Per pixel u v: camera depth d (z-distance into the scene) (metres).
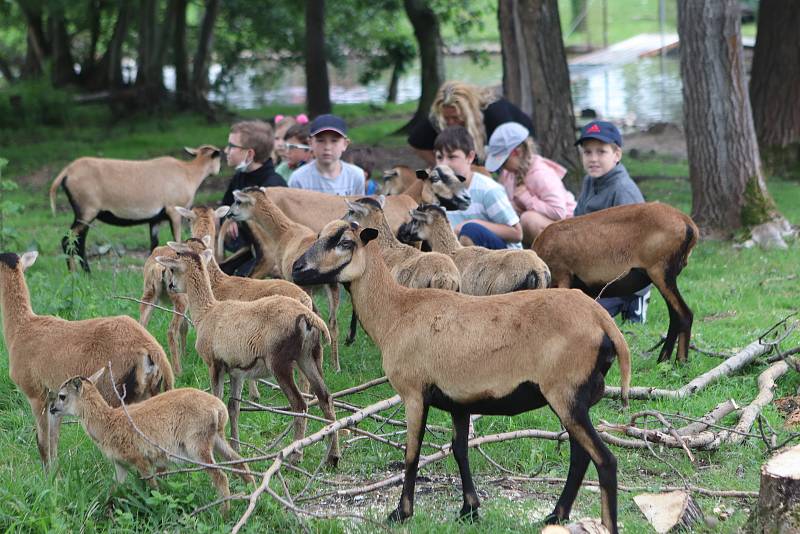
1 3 39.12
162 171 14.52
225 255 13.52
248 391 9.40
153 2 35.12
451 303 6.48
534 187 12.03
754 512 6.13
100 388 7.27
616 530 5.98
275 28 40.31
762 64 21.97
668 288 9.53
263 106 41.78
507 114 13.46
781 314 11.49
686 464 7.61
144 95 35.34
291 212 11.66
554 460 7.76
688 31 16.09
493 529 6.43
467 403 6.38
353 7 40.41
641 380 9.38
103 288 12.43
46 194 22.23
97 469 7.29
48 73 38.19
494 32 61.19
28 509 6.37
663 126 29.05
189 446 6.58
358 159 14.55
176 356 9.61
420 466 7.36
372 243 6.78
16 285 7.67
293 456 7.65
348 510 6.92
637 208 9.59
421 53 30.44
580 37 50.75
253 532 6.23
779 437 8.01
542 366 6.06
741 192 16.03
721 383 9.27
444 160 10.97
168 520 6.54
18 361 7.53
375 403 8.57
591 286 9.78
